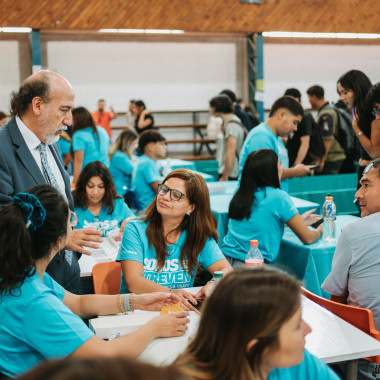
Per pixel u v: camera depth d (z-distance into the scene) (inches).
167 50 404.5
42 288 58.9
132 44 396.2
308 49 430.6
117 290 101.7
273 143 146.2
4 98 368.5
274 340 39.1
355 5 381.7
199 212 93.0
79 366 17.8
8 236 56.1
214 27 359.3
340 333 72.1
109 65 393.7
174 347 65.2
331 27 379.9
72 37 381.4
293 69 430.0
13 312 56.9
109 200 136.3
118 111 400.8
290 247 128.9
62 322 57.2
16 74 368.8
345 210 197.6
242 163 148.1
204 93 417.1
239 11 362.0
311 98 242.2
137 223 95.7
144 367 18.2
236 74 419.5
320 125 229.8
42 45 376.2
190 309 80.1
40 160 88.4
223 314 39.3
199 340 41.3
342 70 440.8
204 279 96.6
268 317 38.3
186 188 91.0
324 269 123.6
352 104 139.3
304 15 373.4
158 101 409.1
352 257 83.4
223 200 172.4
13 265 56.0
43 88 84.3
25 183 85.5
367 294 82.6
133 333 64.9
